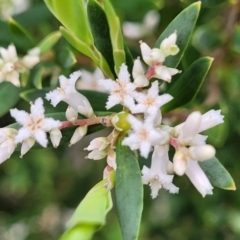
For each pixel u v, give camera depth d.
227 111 0.11
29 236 0.18
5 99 0.10
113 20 0.07
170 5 0.12
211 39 0.11
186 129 0.06
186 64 0.10
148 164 0.08
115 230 0.16
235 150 0.13
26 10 0.12
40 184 0.17
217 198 0.14
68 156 0.17
